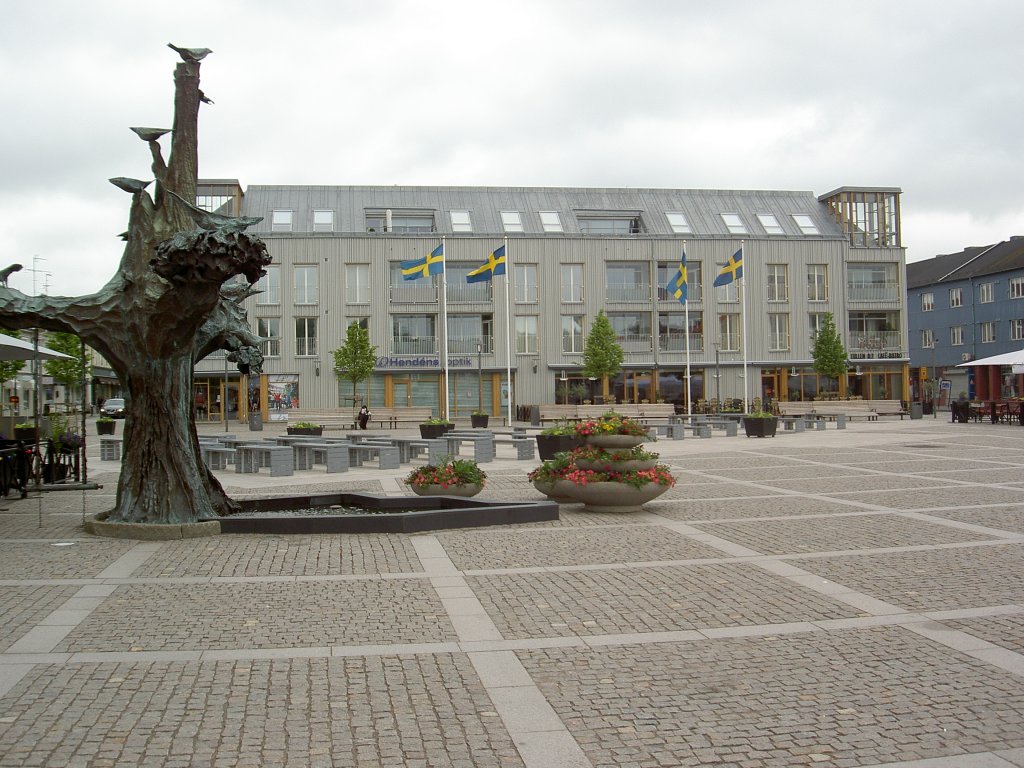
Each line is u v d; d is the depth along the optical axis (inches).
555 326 2062.0
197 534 406.0
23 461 577.9
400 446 866.1
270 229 2026.3
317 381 1987.0
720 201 2282.2
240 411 2009.1
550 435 773.3
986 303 2522.1
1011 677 203.6
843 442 1052.5
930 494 547.2
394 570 329.4
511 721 179.3
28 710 185.3
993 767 156.9
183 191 426.3
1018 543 375.2
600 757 162.2
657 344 2102.6
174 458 420.8
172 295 393.7
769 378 2167.8
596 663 216.4
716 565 335.3
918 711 183.2
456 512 428.1
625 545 380.8
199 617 260.8
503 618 259.3
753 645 230.7
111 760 161.2
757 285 2154.3
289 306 1982.0
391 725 177.3
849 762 159.6
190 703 189.3
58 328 416.2
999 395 2456.9
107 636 240.5
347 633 243.4
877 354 2217.0
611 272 2107.5
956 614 259.1
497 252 1413.6
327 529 412.5
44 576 320.5
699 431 1179.9
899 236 2272.4
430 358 2010.3
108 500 575.2
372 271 1996.8
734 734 172.2
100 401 2746.1
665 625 250.8
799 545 376.5
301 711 184.9
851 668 211.2
